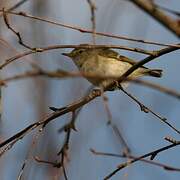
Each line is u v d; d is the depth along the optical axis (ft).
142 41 24.29
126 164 24.38
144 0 16.28
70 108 27.04
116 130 20.48
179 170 21.88
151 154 27.61
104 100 19.67
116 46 26.76
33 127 27.63
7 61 23.93
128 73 29.68
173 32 16.34
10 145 27.27
